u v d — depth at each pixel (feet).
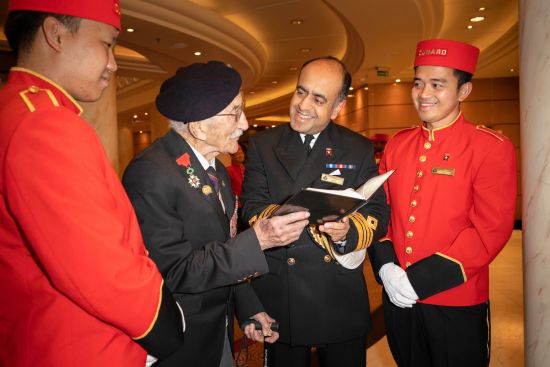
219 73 4.37
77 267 2.64
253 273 4.24
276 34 28.68
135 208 4.16
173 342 3.21
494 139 5.61
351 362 5.83
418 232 5.85
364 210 5.72
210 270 4.11
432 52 5.80
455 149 5.86
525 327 5.71
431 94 5.83
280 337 5.78
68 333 2.97
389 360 10.26
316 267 5.65
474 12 23.44
